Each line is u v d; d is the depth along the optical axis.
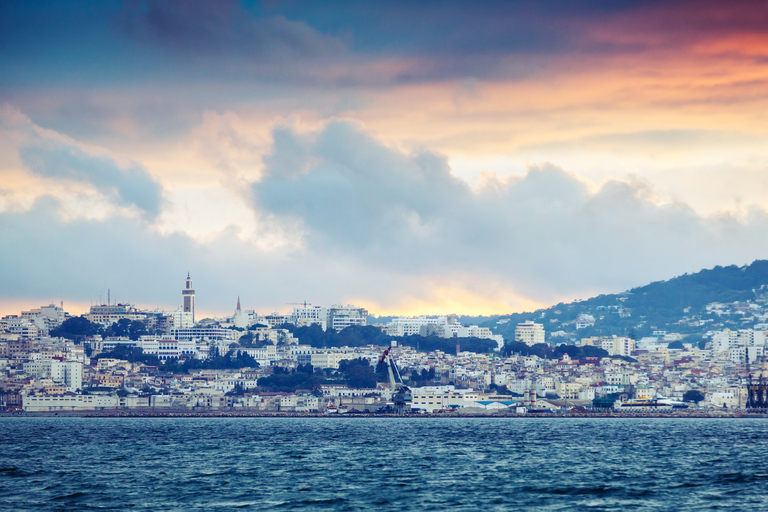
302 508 193.75
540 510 191.00
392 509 192.50
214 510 190.88
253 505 197.25
